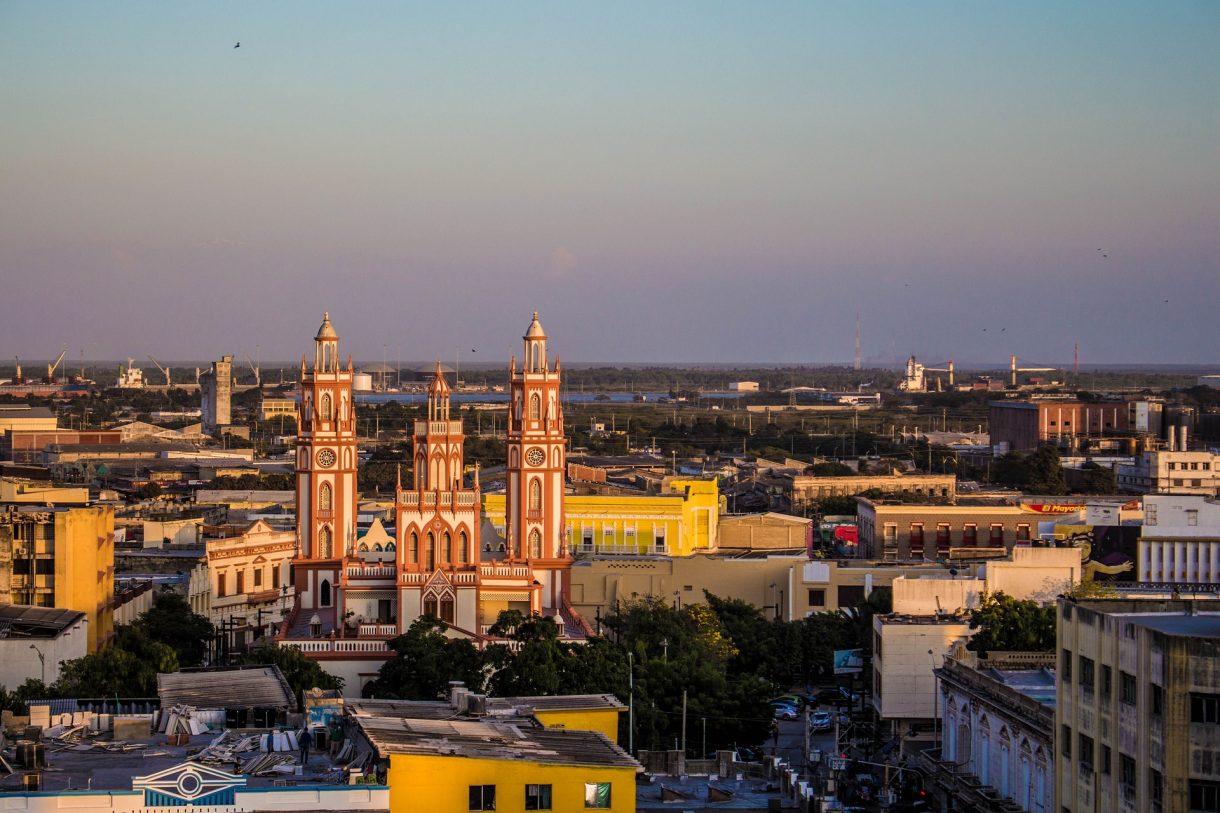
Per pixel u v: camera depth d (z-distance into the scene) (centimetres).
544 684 19212
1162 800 11800
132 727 12462
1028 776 15000
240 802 10569
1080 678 13362
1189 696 11706
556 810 11469
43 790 10656
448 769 11262
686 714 19738
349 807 10719
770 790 16012
